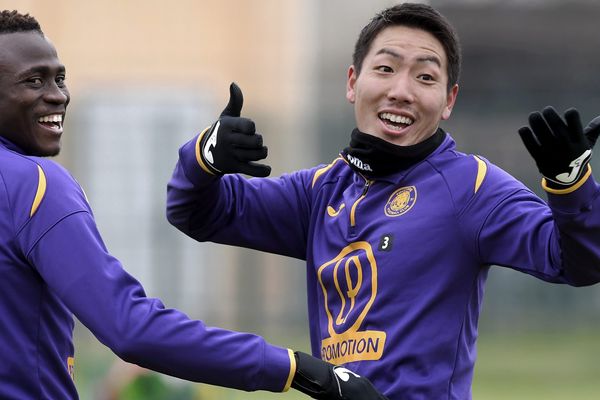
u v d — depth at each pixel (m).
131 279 14.52
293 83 77.19
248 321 67.19
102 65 75.44
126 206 68.25
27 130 15.48
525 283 68.81
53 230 14.47
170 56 76.50
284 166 67.50
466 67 74.38
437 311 15.54
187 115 71.62
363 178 16.55
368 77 16.14
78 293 14.30
